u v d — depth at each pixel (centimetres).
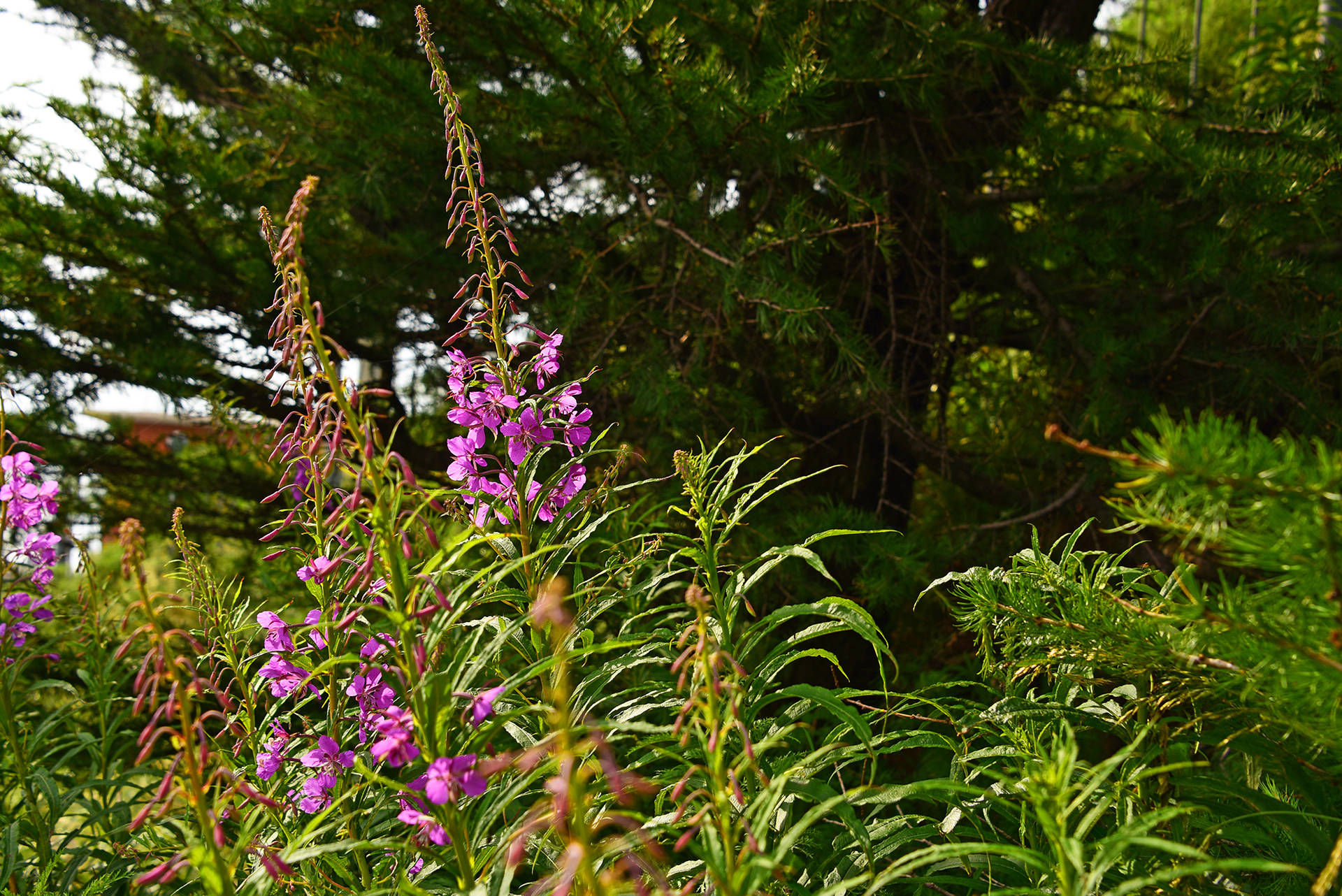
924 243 446
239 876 182
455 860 168
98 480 539
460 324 484
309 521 189
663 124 366
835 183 360
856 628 176
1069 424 452
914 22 375
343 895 184
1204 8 647
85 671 288
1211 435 105
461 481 210
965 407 615
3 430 206
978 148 465
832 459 500
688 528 365
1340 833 161
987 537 468
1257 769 199
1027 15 503
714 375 431
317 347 145
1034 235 445
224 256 479
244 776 189
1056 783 132
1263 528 111
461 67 451
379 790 191
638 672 264
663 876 142
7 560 221
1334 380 439
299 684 188
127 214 471
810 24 364
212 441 529
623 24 350
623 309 430
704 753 168
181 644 268
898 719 272
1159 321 441
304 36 454
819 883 181
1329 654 117
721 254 393
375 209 487
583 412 207
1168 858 165
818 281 478
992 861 175
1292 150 378
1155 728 172
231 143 570
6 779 268
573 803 111
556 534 200
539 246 468
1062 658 175
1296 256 425
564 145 445
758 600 407
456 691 152
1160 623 150
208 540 570
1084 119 467
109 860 243
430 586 148
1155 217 425
